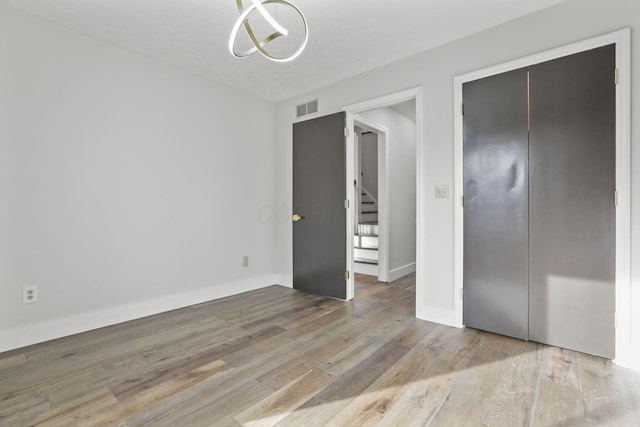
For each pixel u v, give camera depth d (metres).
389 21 2.35
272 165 4.09
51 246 2.36
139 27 2.43
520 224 2.32
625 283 1.93
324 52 2.80
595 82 2.03
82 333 2.47
